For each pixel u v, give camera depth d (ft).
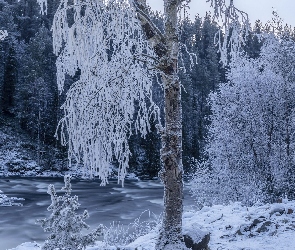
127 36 20.79
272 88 53.42
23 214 67.31
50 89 205.87
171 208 20.25
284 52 53.62
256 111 54.13
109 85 21.43
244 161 54.49
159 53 20.98
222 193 53.11
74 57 20.30
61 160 172.14
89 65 20.47
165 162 20.51
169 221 20.22
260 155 53.16
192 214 34.86
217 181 55.52
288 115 52.85
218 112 58.34
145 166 171.63
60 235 19.10
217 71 258.98
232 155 54.44
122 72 20.84
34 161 168.76
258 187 50.31
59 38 20.40
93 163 21.97
